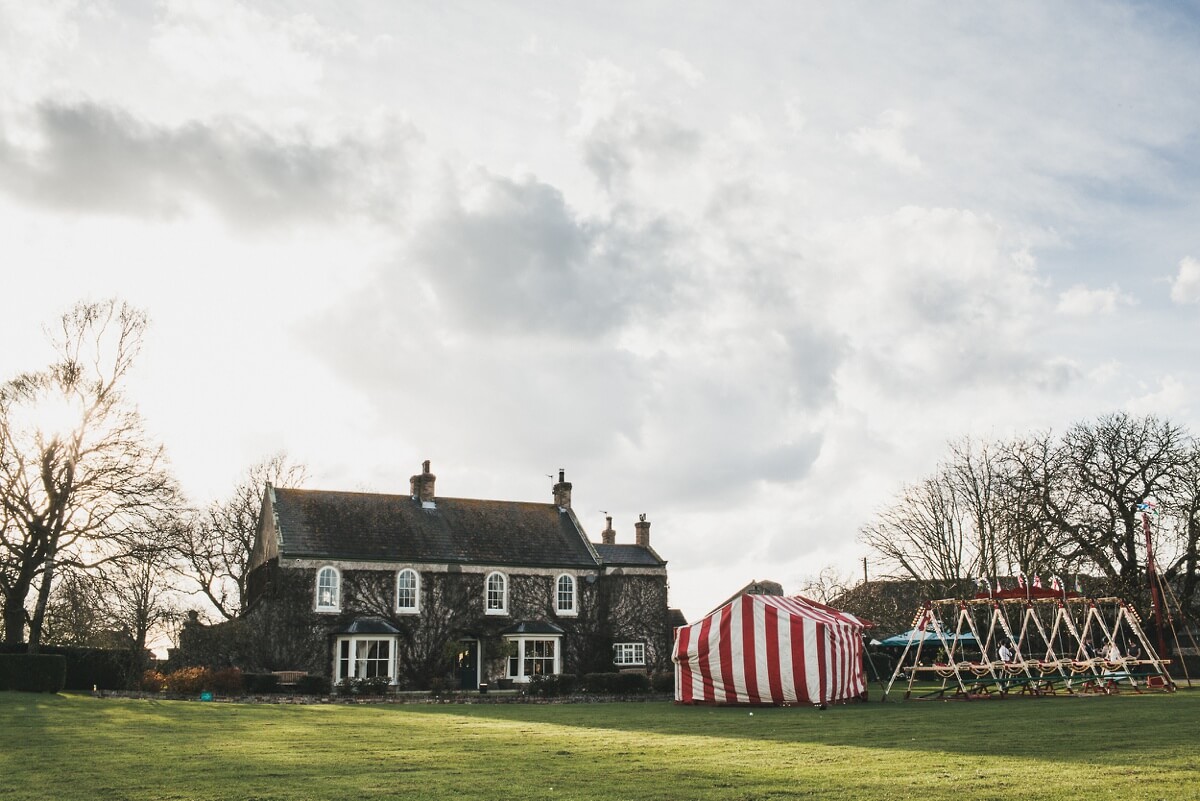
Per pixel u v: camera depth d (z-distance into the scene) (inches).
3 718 919.0
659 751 616.7
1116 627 1428.4
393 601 1926.7
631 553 2237.9
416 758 584.1
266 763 560.7
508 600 2031.3
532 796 427.5
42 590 1471.5
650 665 2106.3
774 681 1179.9
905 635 1749.5
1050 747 589.9
